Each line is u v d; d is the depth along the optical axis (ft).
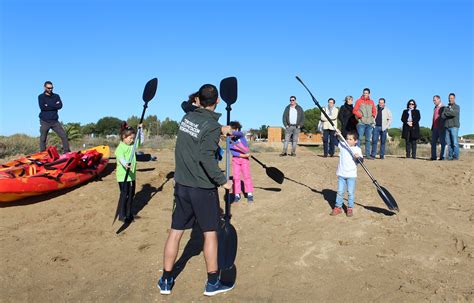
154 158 35.88
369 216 22.68
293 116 40.40
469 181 29.09
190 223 15.60
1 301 15.55
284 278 16.83
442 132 37.76
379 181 29.19
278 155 41.45
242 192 27.55
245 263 18.08
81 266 18.31
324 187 28.22
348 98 38.58
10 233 21.43
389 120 37.93
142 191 27.78
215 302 15.38
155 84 23.30
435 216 22.82
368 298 15.31
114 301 15.60
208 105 15.30
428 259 18.04
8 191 23.66
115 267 18.19
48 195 26.32
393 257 18.26
